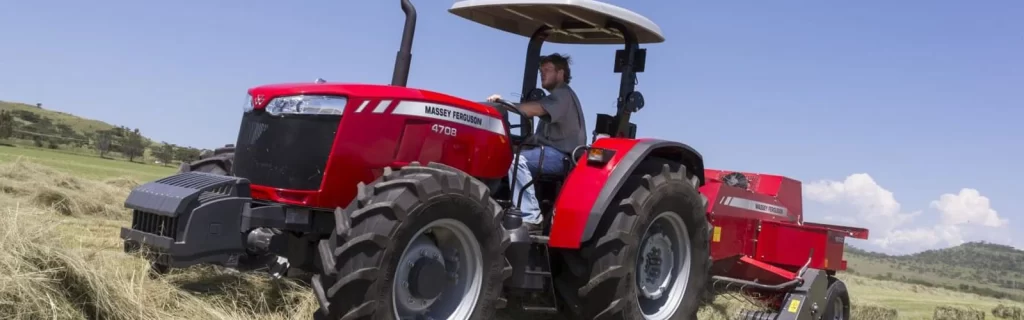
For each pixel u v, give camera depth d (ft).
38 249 10.91
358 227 11.31
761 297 19.95
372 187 11.83
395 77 14.80
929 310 59.31
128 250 12.40
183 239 11.63
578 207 14.37
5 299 9.94
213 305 12.67
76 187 31.96
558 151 15.78
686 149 16.72
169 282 13.01
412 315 12.17
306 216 12.53
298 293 13.56
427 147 13.30
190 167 15.35
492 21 17.74
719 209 19.16
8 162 34.78
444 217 12.03
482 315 12.60
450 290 12.62
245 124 13.37
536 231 15.05
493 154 14.34
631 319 14.79
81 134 235.81
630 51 16.79
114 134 260.42
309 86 12.90
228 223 12.03
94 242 17.08
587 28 17.70
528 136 16.34
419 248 12.23
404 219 11.35
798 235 20.47
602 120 17.07
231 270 14.52
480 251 12.65
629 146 15.29
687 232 16.51
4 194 27.94
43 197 28.02
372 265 11.12
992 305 79.61
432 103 13.46
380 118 12.81
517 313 16.22
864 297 55.47
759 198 21.09
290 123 12.73
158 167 118.93
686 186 16.19
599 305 14.64
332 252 11.41
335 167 12.42
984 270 479.82
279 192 12.59
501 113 15.16
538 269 14.37
